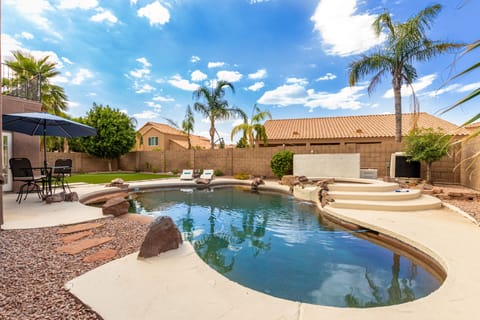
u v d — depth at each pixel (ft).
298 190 31.89
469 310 7.48
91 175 57.36
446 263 10.76
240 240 16.89
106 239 13.50
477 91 4.58
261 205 27.89
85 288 8.50
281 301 7.94
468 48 4.74
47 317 7.08
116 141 69.36
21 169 22.20
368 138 59.36
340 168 38.37
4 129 23.44
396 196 23.91
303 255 14.33
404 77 39.34
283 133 68.44
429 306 7.72
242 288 8.63
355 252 14.76
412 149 32.50
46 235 13.94
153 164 69.05
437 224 16.81
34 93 29.89
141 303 7.69
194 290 8.43
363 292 10.44
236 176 49.60
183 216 23.13
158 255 11.15
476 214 18.52
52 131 25.96
